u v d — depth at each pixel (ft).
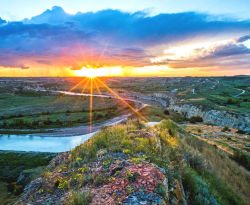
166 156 18.56
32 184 15.78
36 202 12.15
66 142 190.60
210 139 91.66
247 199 21.52
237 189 23.63
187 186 16.16
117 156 17.42
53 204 11.17
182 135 44.78
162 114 271.49
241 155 47.42
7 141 194.70
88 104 451.53
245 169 39.96
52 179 15.19
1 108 383.04
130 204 9.35
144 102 526.57
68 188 13.05
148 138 24.68
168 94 605.73
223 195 19.21
